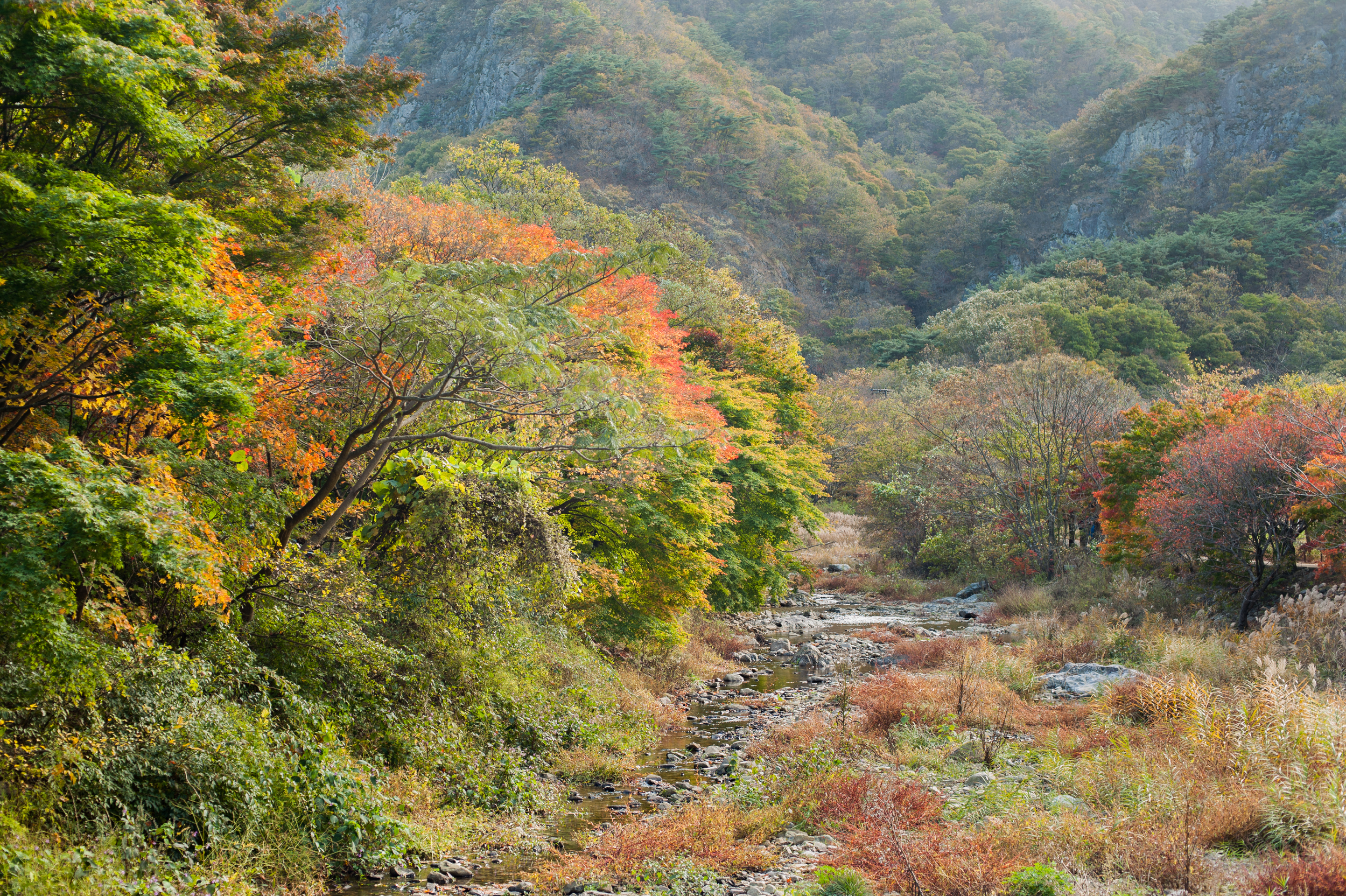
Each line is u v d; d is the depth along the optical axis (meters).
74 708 7.01
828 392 62.91
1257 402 23.48
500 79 116.69
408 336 9.66
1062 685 16.23
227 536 8.58
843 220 121.94
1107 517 25.62
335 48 10.57
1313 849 6.84
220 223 6.85
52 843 6.17
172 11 7.88
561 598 14.01
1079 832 7.45
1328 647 14.88
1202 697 11.26
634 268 15.88
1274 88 110.62
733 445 18.91
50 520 5.84
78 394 7.19
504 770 10.81
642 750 13.31
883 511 43.31
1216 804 7.83
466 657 11.88
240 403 6.93
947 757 11.61
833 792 9.62
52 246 6.31
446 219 19.00
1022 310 70.00
